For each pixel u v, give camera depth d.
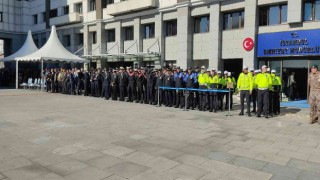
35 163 6.04
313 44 16.45
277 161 6.28
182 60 23.06
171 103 15.36
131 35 29.00
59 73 23.55
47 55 23.94
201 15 22.33
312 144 7.65
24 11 41.25
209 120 11.14
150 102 16.34
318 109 10.33
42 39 40.22
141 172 5.59
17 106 14.78
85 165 5.93
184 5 22.59
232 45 20.47
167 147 7.29
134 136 8.38
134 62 28.08
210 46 21.44
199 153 6.81
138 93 17.00
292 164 6.10
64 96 20.72
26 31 41.41
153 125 10.02
